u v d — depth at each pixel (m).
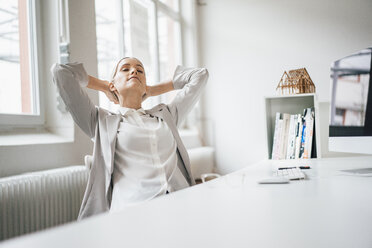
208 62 3.58
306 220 0.59
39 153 1.80
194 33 3.61
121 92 1.65
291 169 1.34
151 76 3.21
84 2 2.16
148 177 1.45
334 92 1.49
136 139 1.50
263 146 3.33
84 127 1.56
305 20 3.15
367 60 1.24
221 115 3.52
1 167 1.60
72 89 1.50
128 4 2.86
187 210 0.68
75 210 1.81
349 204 0.71
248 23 3.40
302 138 1.99
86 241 0.47
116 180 1.47
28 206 1.55
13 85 1.93
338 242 0.47
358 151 1.29
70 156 2.01
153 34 3.22
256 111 3.36
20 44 1.99
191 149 3.21
